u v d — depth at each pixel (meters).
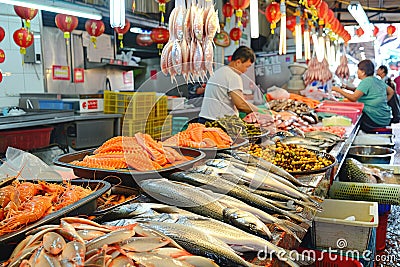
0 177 1.62
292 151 2.62
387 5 8.64
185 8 1.94
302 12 5.99
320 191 2.12
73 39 6.12
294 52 7.48
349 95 6.56
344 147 3.31
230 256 1.18
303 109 4.88
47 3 3.82
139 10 5.59
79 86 6.34
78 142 4.76
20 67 5.53
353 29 9.77
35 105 5.41
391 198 2.91
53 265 0.92
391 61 10.34
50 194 1.41
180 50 1.91
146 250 1.06
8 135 3.96
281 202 1.72
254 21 3.14
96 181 1.60
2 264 1.00
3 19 5.29
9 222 1.12
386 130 6.21
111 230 1.12
